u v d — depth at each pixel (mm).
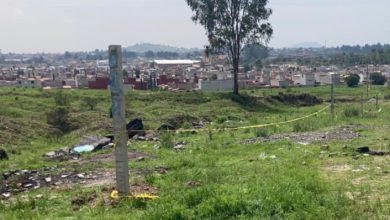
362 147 16250
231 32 51281
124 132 10648
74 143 23500
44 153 21422
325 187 10836
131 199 10312
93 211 9867
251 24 50875
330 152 16359
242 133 25406
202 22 51500
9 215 9945
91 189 11984
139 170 14773
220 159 16859
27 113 33438
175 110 39219
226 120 36312
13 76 97875
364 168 13375
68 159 18781
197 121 35281
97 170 15250
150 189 11531
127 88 55219
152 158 17406
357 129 23281
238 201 9031
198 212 8883
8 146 22828
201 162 16000
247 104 48906
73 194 11539
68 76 106625
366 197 9945
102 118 32781
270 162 15156
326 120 28516
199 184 11984
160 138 23312
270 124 27766
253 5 50500
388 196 10055
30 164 17781
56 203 10836
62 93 38938
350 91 68375
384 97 54969
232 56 52250
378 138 19641
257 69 139500
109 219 9172
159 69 135375
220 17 51312
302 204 9266
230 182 11727
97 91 53250
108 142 21891
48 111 33188
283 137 21812
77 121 32406
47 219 9500
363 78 97875
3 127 25922
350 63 152250
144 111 37969
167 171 14727
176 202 9508
